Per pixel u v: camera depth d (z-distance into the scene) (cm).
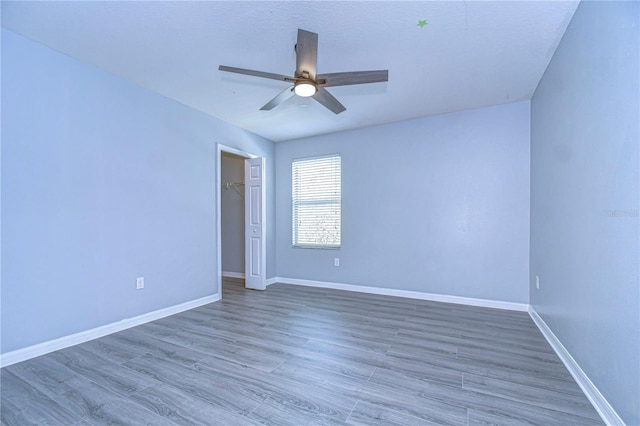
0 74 209
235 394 176
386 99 331
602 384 157
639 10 124
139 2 185
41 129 229
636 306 128
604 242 155
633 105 129
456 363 213
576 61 192
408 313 329
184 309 341
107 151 272
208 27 210
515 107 340
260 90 311
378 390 180
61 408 163
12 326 213
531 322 298
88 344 247
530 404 166
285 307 355
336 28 210
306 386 185
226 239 556
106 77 272
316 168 474
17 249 216
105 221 270
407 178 399
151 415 157
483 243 354
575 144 194
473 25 206
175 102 336
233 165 544
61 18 199
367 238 427
